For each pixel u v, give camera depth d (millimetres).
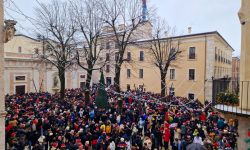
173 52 33312
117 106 22531
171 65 36531
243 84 6223
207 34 35250
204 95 34062
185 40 37375
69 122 15406
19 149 12094
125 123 15969
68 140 12727
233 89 7781
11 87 33750
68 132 13250
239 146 6426
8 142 12625
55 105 20797
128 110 20188
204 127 16484
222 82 7891
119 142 12609
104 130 14359
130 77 44688
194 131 14188
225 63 47781
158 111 20594
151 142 13961
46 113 17156
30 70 36656
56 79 40906
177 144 13773
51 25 27500
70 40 27625
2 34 7625
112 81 45406
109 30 27109
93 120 16547
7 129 13008
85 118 17000
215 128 15391
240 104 6312
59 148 12227
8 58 32969
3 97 7742
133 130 15500
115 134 14000
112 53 28422
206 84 35156
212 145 12227
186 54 37469
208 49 35438
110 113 19016
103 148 12227
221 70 42062
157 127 15180
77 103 23359
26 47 42188
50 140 13414
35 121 14656
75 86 45281
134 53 43469
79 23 27359
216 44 37281
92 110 19047
